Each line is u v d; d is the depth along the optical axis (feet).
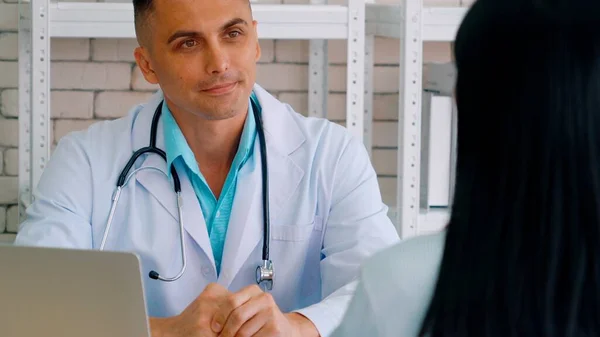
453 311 2.92
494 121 2.82
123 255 3.64
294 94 9.53
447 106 8.13
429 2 9.50
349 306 3.51
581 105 2.71
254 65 5.77
